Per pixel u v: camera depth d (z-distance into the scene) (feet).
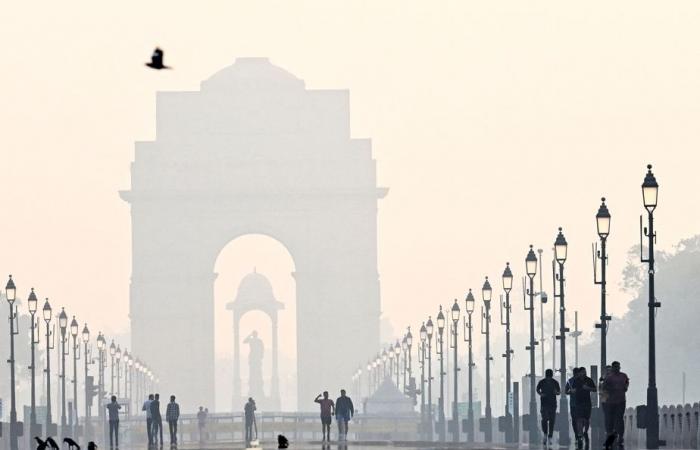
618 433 542.16
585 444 583.58
